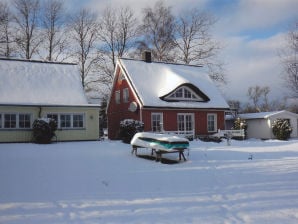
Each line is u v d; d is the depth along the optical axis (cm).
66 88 2528
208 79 3312
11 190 904
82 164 1325
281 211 734
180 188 952
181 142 1442
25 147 1805
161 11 4631
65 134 2353
